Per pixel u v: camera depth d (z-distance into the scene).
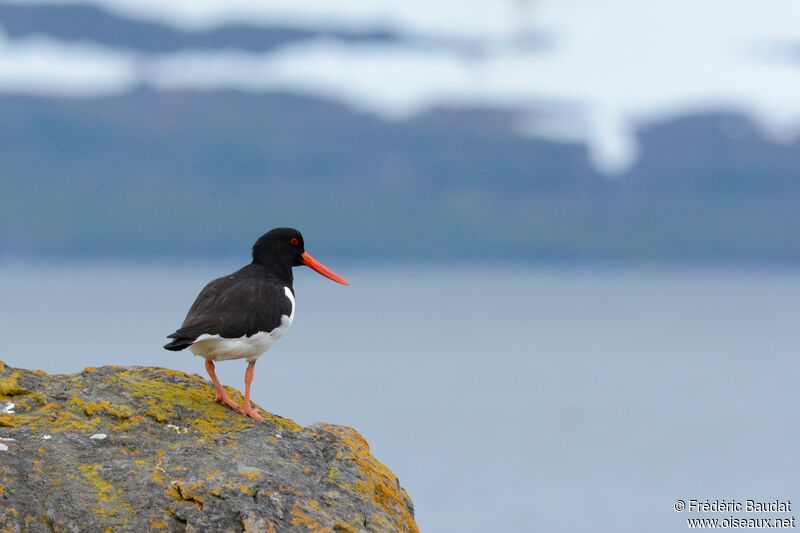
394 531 9.05
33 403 9.80
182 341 10.37
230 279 11.59
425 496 46.44
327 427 10.41
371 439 61.06
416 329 173.75
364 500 9.28
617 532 39.56
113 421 9.77
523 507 44.34
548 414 74.62
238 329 10.87
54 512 8.22
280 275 12.75
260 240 12.82
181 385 11.22
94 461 8.93
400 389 85.06
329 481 9.38
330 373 95.50
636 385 94.94
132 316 171.62
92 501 8.37
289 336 152.38
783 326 188.00
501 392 86.75
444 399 80.19
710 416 75.00
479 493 47.19
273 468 9.25
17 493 8.34
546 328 179.38
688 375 104.88
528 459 56.66
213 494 8.48
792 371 109.62
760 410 78.25
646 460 57.38
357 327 176.88
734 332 173.00
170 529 8.25
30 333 129.88
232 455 9.35
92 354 97.19
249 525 8.26
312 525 8.41
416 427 65.88
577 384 94.81
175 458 9.11
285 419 11.34
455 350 131.50
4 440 8.95
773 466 55.22
